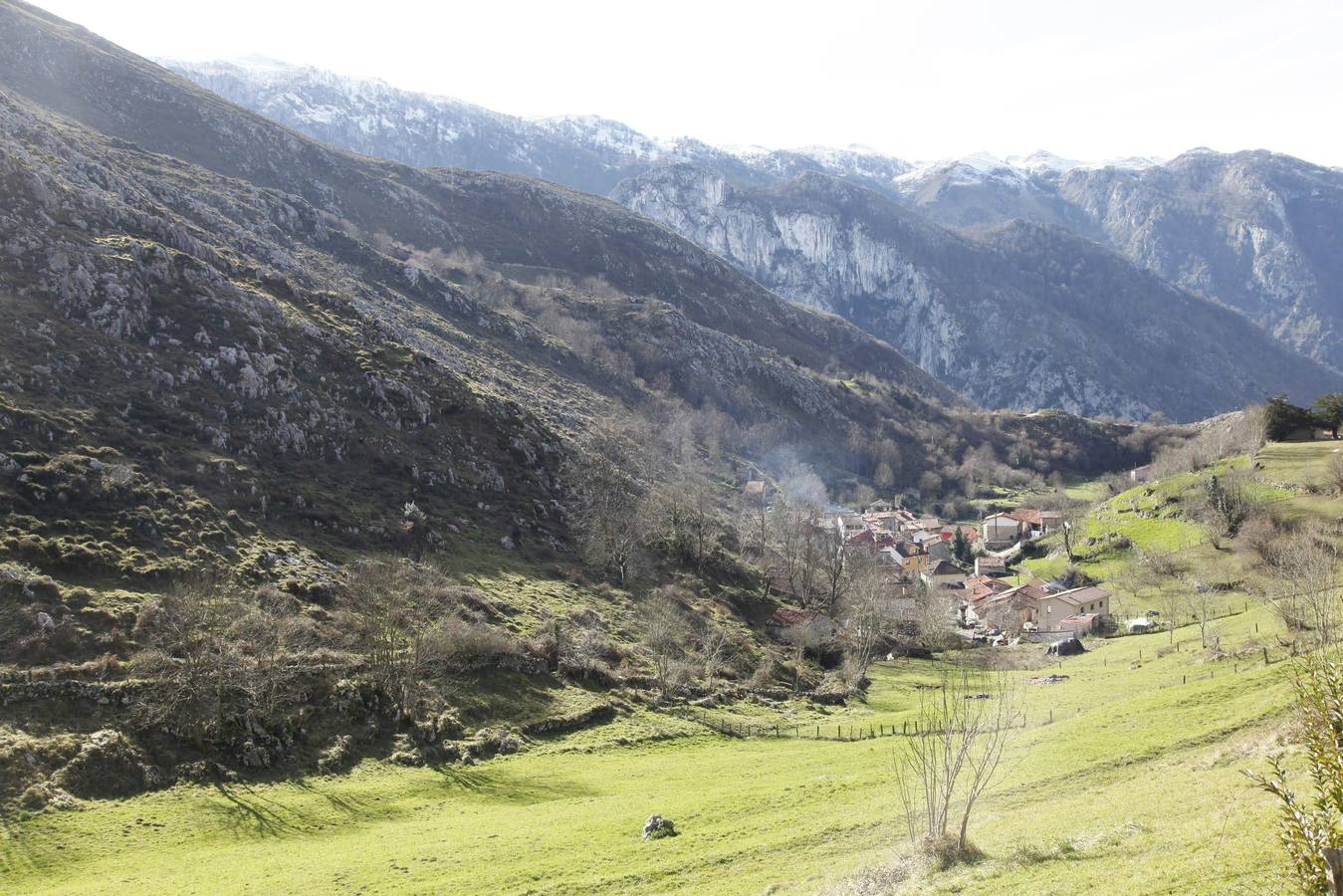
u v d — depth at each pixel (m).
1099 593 125.56
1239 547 123.06
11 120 132.00
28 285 100.12
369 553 92.00
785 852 41.66
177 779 54.59
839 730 75.06
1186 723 52.31
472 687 74.25
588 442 155.00
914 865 33.44
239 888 42.12
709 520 144.38
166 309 111.00
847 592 125.00
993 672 93.19
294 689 65.31
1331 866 13.52
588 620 94.81
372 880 42.88
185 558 75.81
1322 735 14.81
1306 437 170.12
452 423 127.88
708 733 75.81
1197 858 25.45
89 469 79.69
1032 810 40.88
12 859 44.44
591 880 40.88
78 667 58.84
